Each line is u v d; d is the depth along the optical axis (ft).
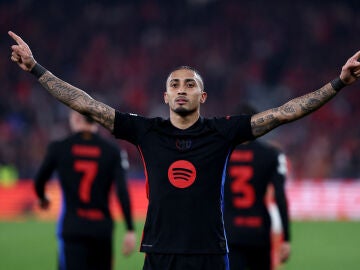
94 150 52.44
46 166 52.75
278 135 199.11
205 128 36.19
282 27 256.93
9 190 159.43
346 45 251.60
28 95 216.13
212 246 35.06
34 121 207.10
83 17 258.78
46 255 93.50
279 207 52.80
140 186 164.04
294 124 205.26
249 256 52.08
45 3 260.01
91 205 51.90
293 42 252.42
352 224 142.61
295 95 236.22
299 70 242.78
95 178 52.11
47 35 251.39
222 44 252.21
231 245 51.42
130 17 261.03
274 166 52.37
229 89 235.61
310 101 35.68
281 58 247.70
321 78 241.14
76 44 249.75
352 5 263.70
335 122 209.67
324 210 161.99
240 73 240.53
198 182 35.42
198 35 255.91
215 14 262.88
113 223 52.80
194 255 34.88
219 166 35.81
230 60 246.68
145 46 251.80
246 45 251.80
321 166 189.78
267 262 52.24
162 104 230.48
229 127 36.11
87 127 52.65
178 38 254.88
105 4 263.70
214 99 232.73
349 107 215.92
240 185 51.96
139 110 226.99
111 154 52.75
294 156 194.80
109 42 250.98
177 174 35.55
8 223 140.05
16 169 185.16
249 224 51.55
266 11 261.85
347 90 219.82
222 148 35.96
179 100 35.86
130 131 36.55
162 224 35.29
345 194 161.38
